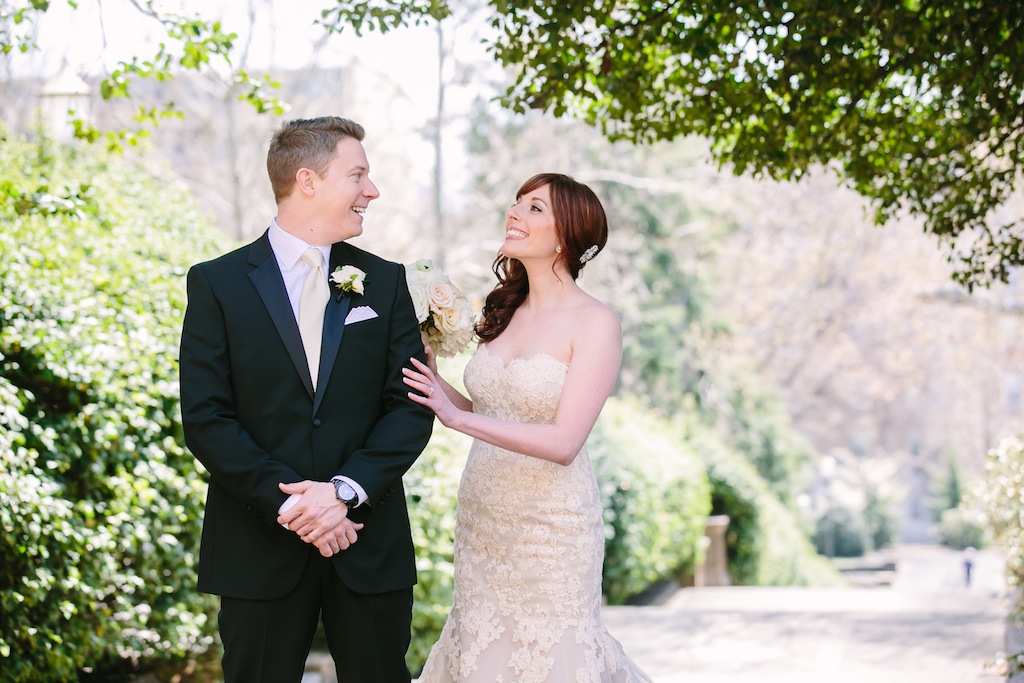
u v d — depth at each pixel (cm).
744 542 1630
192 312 306
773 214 1972
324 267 318
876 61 484
